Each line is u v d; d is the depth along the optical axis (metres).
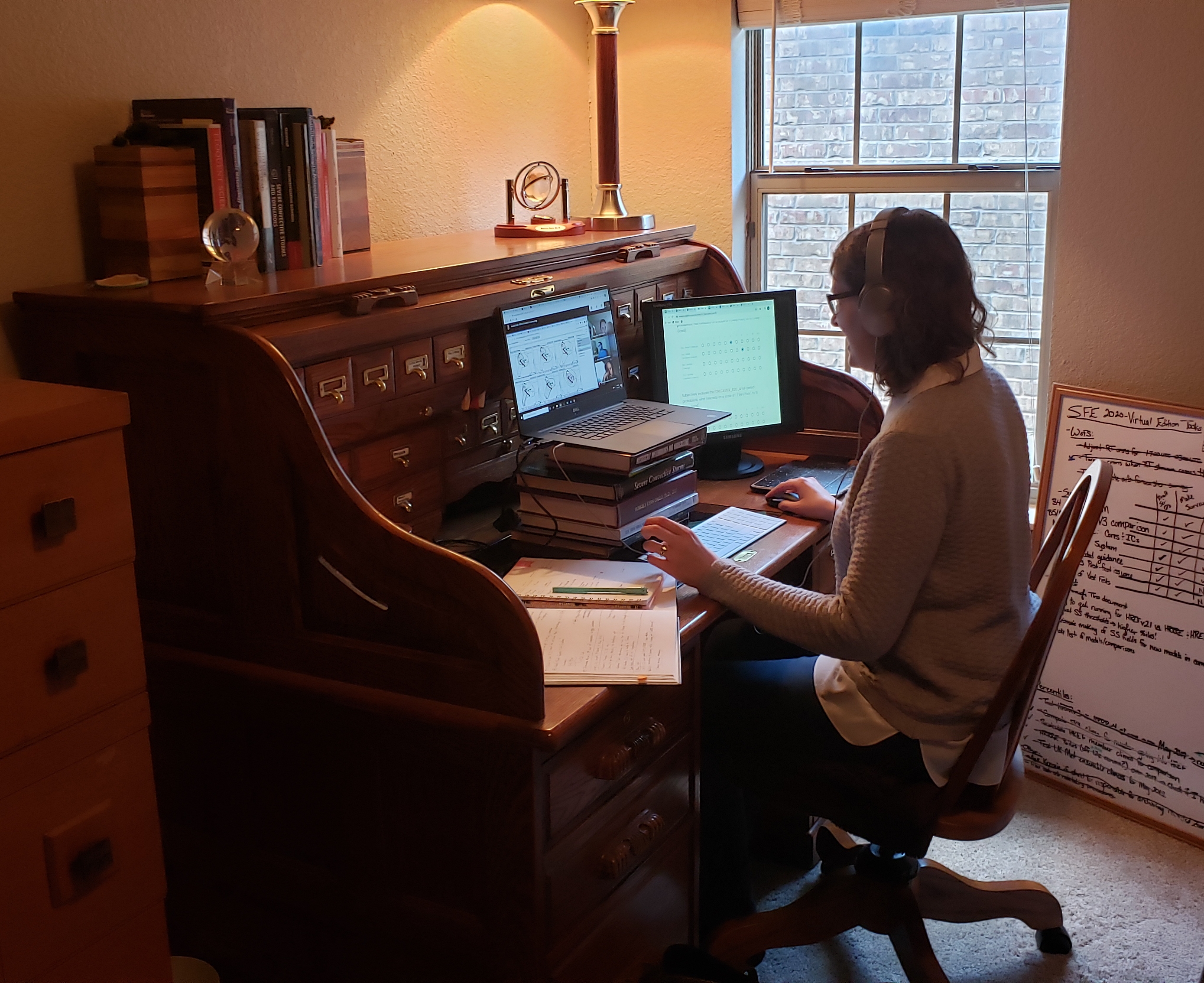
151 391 1.48
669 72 2.74
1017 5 2.41
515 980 1.41
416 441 1.73
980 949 1.96
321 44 2.05
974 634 1.51
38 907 1.16
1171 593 2.24
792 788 1.64
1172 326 2.26
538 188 2.63
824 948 1.97
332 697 1.42
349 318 1.53
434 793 1.40
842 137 2.71
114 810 1.23
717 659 1.94
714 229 2.79
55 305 1.49
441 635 1.35
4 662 1.09
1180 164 2.18
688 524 1.93
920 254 1.47
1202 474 2.19
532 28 2.59
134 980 1.29
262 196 1.66
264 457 1.40
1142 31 2.17
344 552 1.39
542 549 1.81
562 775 1.36
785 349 2.29
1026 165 2.53
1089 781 2.38
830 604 1.49
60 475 1.12
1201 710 2.21
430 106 2.32
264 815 1.56
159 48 1.76
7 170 1.57
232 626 1.50
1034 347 2.61
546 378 1.90
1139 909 2.04
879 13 2.52
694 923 1.81
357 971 1.55
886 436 1.47
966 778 1.51
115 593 1.20
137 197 1.57
